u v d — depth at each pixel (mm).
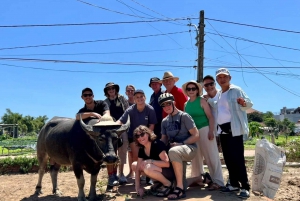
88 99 4141
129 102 5469
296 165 7199
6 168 7160
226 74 3709
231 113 3658
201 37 9922
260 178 3887
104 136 3553
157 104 4652
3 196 4672
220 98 3789
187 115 3744
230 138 3705
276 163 3807
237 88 3715
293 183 5062
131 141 4523
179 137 3789
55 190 4613
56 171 4645
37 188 4695
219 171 3955
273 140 10750
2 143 16047
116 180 4273
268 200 3545
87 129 3600
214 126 3910
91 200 3912
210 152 3916
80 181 3893
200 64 9938
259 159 3908
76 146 3840
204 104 3904
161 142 3691
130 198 3670
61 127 4176
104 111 4184
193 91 3941
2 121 48750
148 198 3652
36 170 7266
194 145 3740
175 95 4465
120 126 3697
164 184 3701
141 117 4328
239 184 3809
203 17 9930
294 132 38000
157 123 4539
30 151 12938
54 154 4203
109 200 3799
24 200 4355
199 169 4094
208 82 4027
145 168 3658
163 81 4504
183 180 3766
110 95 4734
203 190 3906
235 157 3664
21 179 6215
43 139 4449
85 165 3883
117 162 3521
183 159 3605
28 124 49938
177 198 3518
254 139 23031
